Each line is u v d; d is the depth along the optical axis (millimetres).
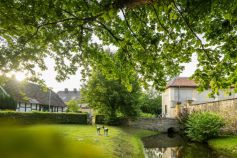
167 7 6074
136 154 15891
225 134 24281
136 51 7879
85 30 8375
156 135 32844
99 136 18359
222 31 6301
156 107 68125
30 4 6668
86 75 9375
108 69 8695
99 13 6504
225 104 25469
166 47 7262
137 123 37906
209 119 23484
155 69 7805
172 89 47219
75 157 1321
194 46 6883
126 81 8461
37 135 1309
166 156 17500
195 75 6852
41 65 9008
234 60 6406
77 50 8914
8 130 1339
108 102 36969
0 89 30531
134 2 5453
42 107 48406
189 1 5902
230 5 5512
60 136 1370
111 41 8328
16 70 8508
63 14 7391
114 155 12039
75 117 34969
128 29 7422
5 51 7992
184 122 33750
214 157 16312
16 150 1235
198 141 24719
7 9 6473
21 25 6766
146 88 8180
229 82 6551
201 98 45719
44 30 8039
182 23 6680
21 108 40688
